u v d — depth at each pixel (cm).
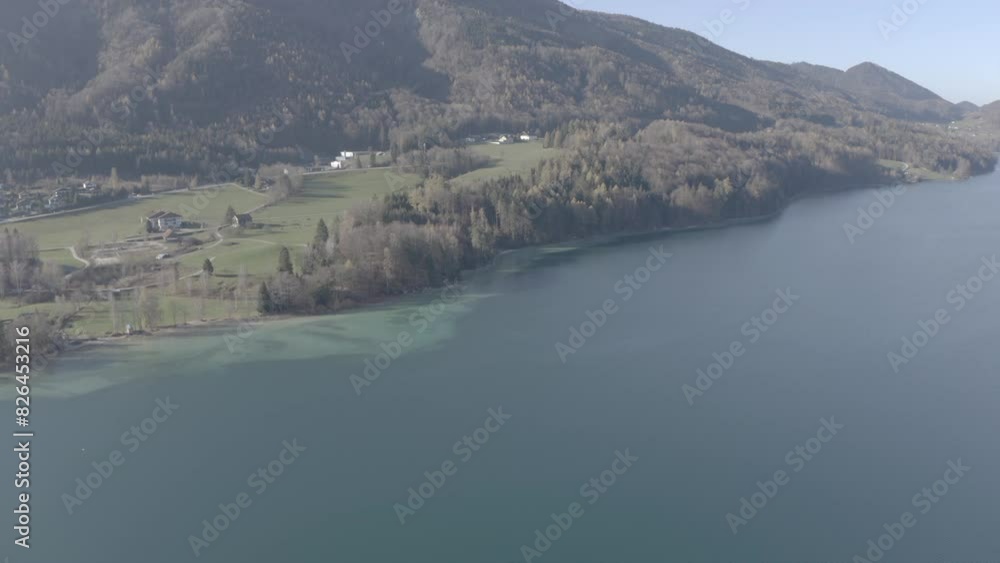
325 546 5675
